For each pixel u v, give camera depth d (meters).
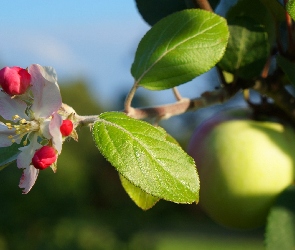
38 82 0.22
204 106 0.30
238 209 0.34
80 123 0.22
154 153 0.21
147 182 0.20
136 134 0.21
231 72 0.31
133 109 0.27
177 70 0.26
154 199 0.29
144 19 0.35
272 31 0.32
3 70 0.22
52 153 0.21
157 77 0.26
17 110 0.23
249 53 0.31
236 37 0.31
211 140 0.34
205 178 0.34
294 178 0.34
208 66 0.26
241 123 0.35
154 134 0.21
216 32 0.26
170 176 0.20
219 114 0.37
